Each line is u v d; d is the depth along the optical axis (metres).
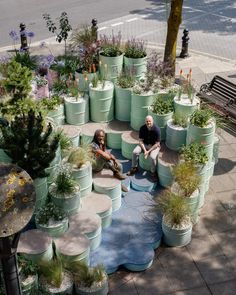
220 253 7.94
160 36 17.62
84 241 7.47
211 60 15.42
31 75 9.42
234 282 7.41
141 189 9.18
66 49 14.55
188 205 8.23
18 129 7.37
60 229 7.57
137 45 11.44
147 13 20.38
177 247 8.07
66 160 8.61
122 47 11.42
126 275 7.56
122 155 10.06
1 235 3.84
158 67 10.82
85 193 8.48
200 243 8.14
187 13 20.36
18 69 9.18
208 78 13.99
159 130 9.25
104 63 10.92
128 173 9.43
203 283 7.40
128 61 11.01
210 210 8.84
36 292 6.71
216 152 9.74
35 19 19.55
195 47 16.59
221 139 10.92
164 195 8.39
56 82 10.95
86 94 10.55
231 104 10.90
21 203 4.09
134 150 9.31
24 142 7.30
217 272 7.59
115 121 10.62
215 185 9.52
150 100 9.92
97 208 8.18
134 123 10.20
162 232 8.15
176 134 9.32
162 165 9.04
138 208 8.74
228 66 14.95
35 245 7.20
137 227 8.29
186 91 10.17
